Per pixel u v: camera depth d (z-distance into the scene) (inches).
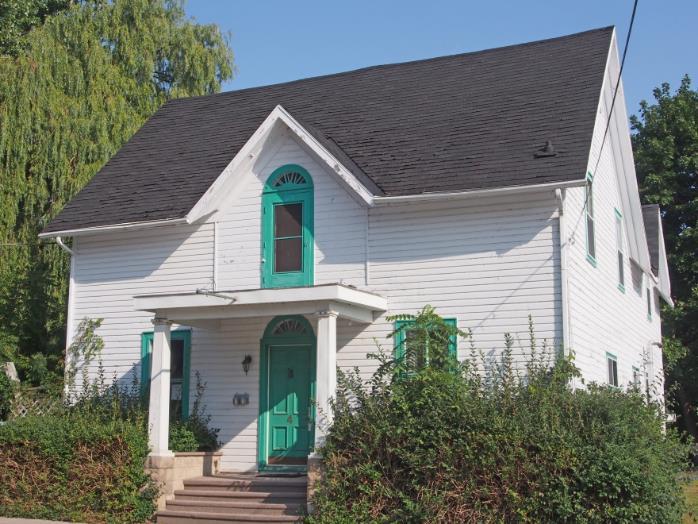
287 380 713.6
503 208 647.8
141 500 627.5
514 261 638.5
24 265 1056.2
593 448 500.4
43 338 1040.2
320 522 554.3
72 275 803.4
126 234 785.6
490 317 639.1
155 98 1352.1
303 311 620.4
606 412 531.8
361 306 649.6
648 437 535.5
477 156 673.6
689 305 1300.4
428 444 541.3
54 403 768.9
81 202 824.3
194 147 858.8
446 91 802.2
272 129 729.0
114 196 813.2
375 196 658.8
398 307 669.9
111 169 871.1
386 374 608.1
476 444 526.6
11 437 662.5
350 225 697.6
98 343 780.0
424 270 665.6
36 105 1090.1
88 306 792.3
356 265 689.0
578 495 493.7
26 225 1080.2
